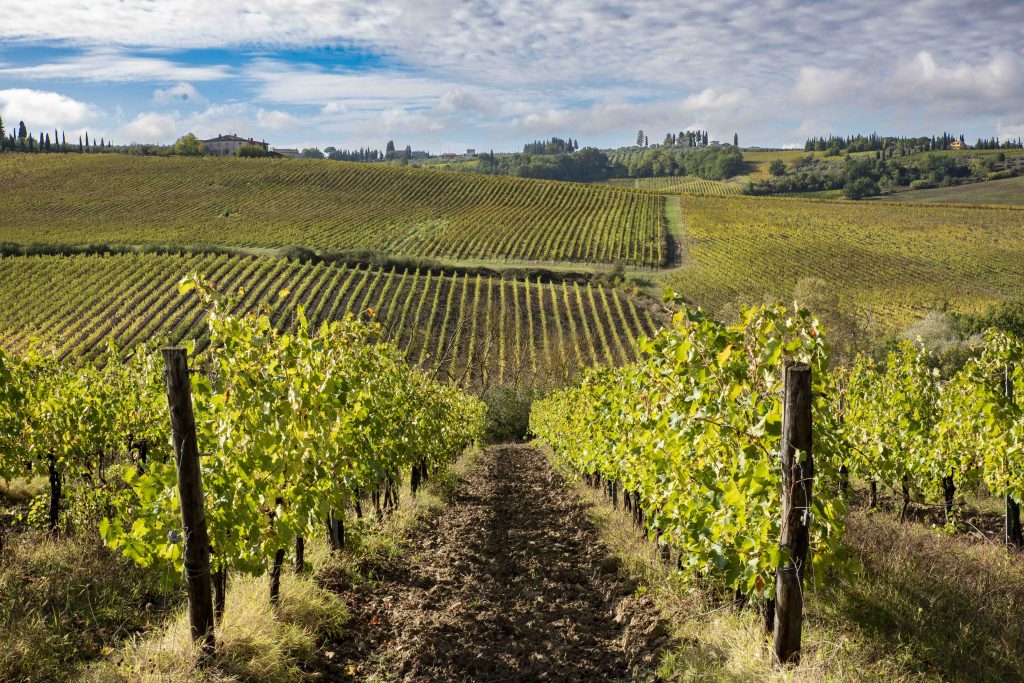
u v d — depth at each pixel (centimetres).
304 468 520
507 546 912
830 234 7331
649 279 6078
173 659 408
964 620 464
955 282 5575
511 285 5684
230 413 468
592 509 1198
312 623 521
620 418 838
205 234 7194
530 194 9838
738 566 440
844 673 372
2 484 1006
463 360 4466
